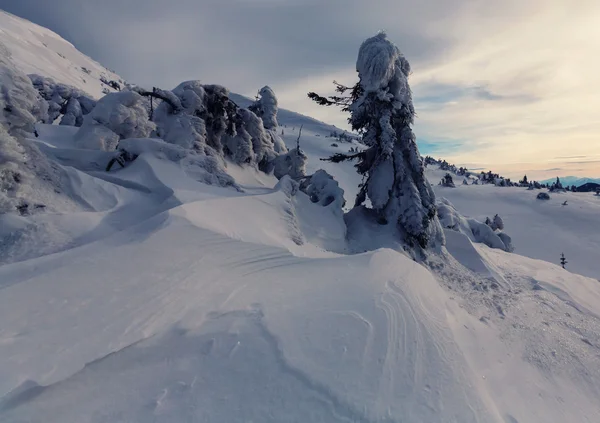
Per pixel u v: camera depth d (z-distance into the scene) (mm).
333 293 7262
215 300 6355
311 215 16562
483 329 9391
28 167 10773
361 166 20828
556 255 86562
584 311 14055
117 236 7840
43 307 5055
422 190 18594
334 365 4891
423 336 6258
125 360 4562
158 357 4723
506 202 133750
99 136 16688
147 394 4098
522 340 9734
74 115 34562
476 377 5828
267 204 13602
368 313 6441
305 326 5719
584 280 19250
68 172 12344
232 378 4465
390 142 17906
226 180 16406
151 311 5574
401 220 17953
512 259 22656
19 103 10305
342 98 20062
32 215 9266
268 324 5629
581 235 97250
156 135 19562
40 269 6098
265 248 9328
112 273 6219
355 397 4371
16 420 3512
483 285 15828
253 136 24984
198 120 19984
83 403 3857
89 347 4582
